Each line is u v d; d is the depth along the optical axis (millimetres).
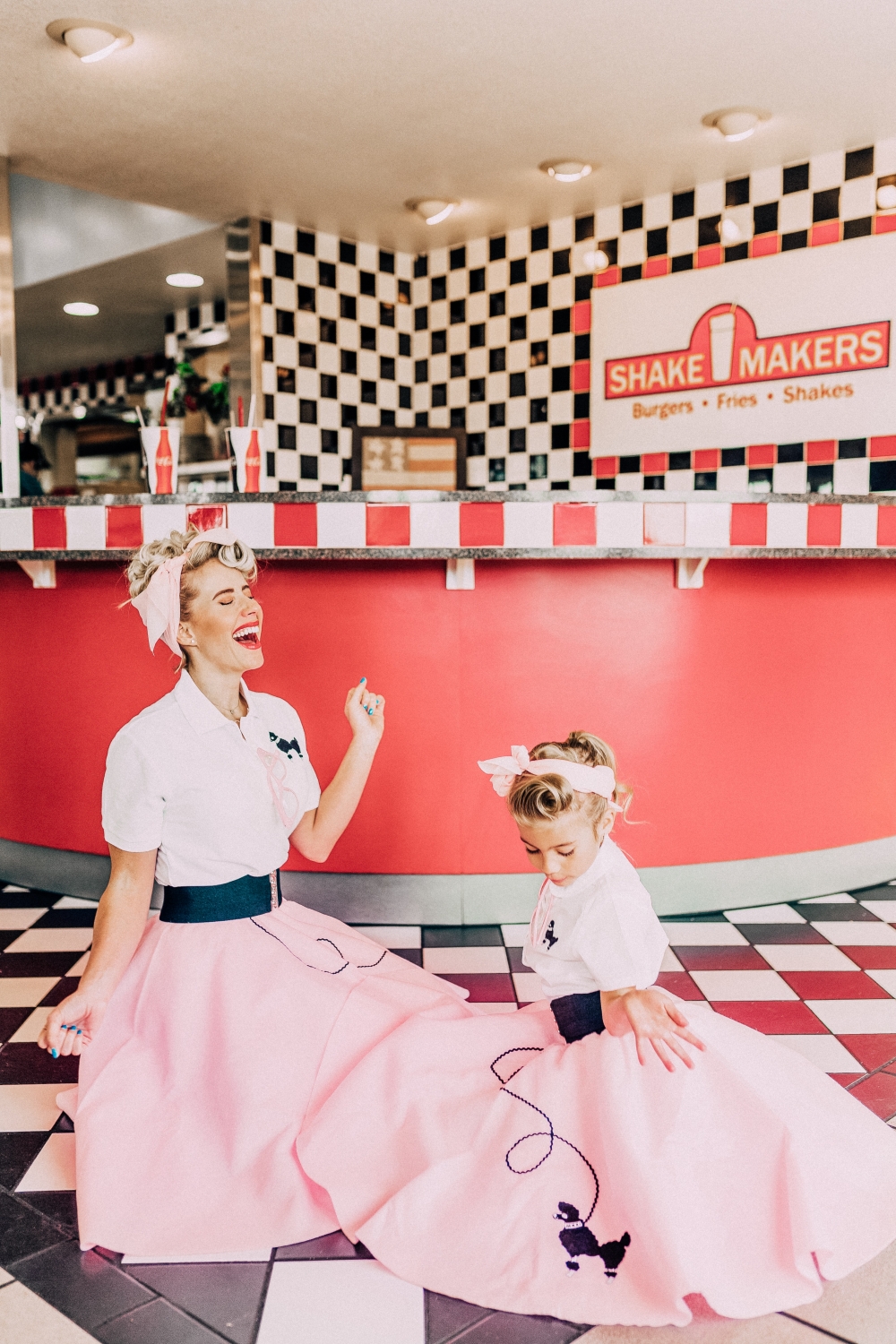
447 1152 1524
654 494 2701
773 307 4477
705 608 2965
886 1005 2412
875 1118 1602
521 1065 1626
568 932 1576
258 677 2904
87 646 3137
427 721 2885
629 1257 1398
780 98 3771
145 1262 1526
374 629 2861
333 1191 1530
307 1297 1441
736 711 3029
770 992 2494
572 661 2893
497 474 5391
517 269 5203
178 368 6184
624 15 3184
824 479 4418
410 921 2941
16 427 4598
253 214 4902
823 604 3137
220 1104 1592
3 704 3316
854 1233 1463
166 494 2791
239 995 1625
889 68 3555
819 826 3197
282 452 5109
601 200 4777
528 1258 1423
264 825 1719
